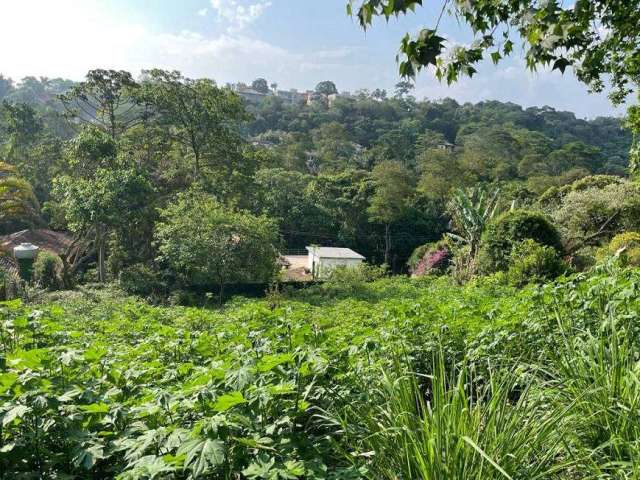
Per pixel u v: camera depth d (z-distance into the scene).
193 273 18.64
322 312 9.07
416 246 38.91
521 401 2.13
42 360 2.57
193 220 17.50
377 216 36.78
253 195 28.41
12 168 24.52
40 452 1.91
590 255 14.57
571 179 42.62
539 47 3.25
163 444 1.89
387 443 1.99
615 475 1.97
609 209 16.03
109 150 21.98
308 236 39.22
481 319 4.02
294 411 2.04
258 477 1.71
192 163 27.03
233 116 26.75
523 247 12.69
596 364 2.57
